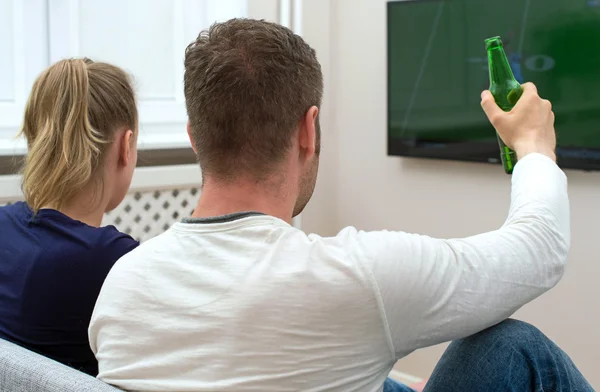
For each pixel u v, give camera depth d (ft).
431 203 10.23
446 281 2.90
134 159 4.68
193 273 3.02
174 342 3.00
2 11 9.56
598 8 8.00
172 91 11.02
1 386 3.54
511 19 8.86
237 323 2.88
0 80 9.61
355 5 11.07
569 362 3.50
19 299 4.12
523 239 3.05
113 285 3.22
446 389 3.43
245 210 3.12
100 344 3.30
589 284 8.55
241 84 3.06
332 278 2.85
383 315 2.85
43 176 4.31
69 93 4.31
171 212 10.52
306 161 3.28
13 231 4.28
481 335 3.43
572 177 8.63
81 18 10.09
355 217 11.39
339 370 2.90
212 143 3.12
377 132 10.91
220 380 2.89
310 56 3.25
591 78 8.13
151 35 10.71
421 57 9.91
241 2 11.10
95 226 4.52
